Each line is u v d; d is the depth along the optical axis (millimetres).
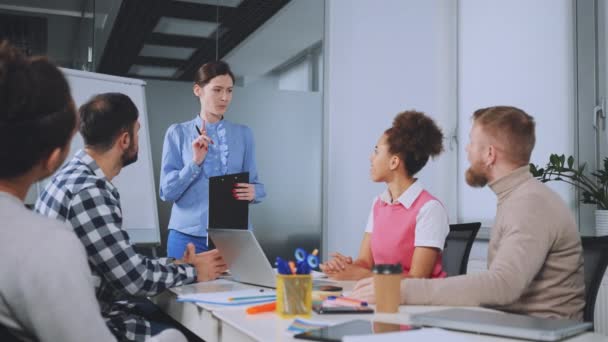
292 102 4258
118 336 1590
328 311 1321
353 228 4371
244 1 4148
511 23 3959
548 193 1534
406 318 1273
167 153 2820
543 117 3695
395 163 2018
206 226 2766
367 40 4441
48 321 853
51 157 946
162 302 1837
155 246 3234
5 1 3582
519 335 1051
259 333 1136
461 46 4402
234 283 1937
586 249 1644
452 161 4441
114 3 3799
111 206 1630
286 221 4211
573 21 3471
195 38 3988
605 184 3119
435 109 4543
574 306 1507
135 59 3822
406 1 4535
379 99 4445
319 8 4352
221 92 2820
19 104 883
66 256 873
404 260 1977
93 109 1683
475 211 4227
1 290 842
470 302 1400
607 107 3309
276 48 4223
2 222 862
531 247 1442
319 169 4312
